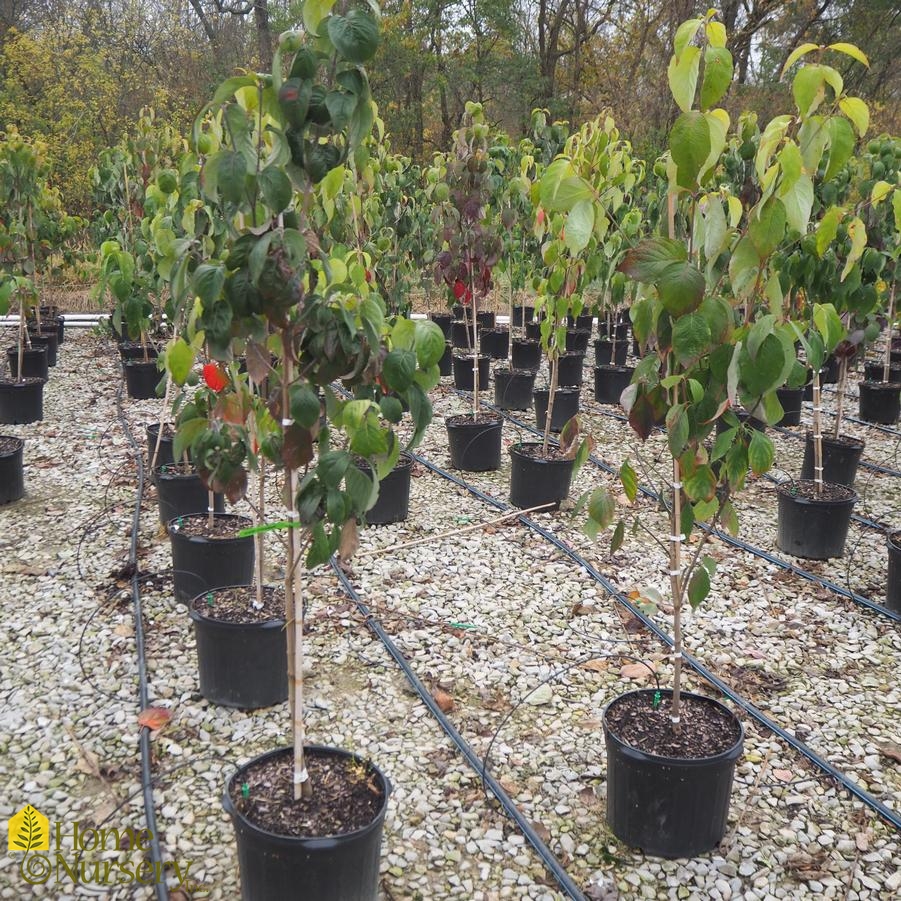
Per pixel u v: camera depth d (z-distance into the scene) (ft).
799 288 14.14
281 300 5.43
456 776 8.87
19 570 13.24
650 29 68.74
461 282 19.49
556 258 15.61
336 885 6.40
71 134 54.29
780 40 73.15
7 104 52.31
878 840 8.15
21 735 9.29
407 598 12.82
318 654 11.19
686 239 8.36
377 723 9.77
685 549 15.17
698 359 6.60
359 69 5.57
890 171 20.33
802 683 10.90
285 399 6.17
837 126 6.44
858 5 69.05
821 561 14.73
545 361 32.14
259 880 6.47
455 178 18.69
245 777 7.11
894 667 11.35
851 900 7.41
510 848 7.89
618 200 17.58
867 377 27.09
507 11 72.54
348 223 17.62
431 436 22.41
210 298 5.40
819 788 8.86
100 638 11.31
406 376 5.92
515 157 28.48
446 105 80.23
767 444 7.09
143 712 9.62
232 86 5.51
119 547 14.25
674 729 8.05
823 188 15.28
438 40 75.36
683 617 12.55
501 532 15.71
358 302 6.37
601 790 8.73
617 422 23.76
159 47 67.00
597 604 12.89
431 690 10.44
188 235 10.28
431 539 12.77
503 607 12.69
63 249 30.48
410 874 7.55
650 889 7.46
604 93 74.64
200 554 11.93
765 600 13.20
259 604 9.98
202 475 8.20
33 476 17.80
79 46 58.39
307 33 5.57
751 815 8.43
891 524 16.53
